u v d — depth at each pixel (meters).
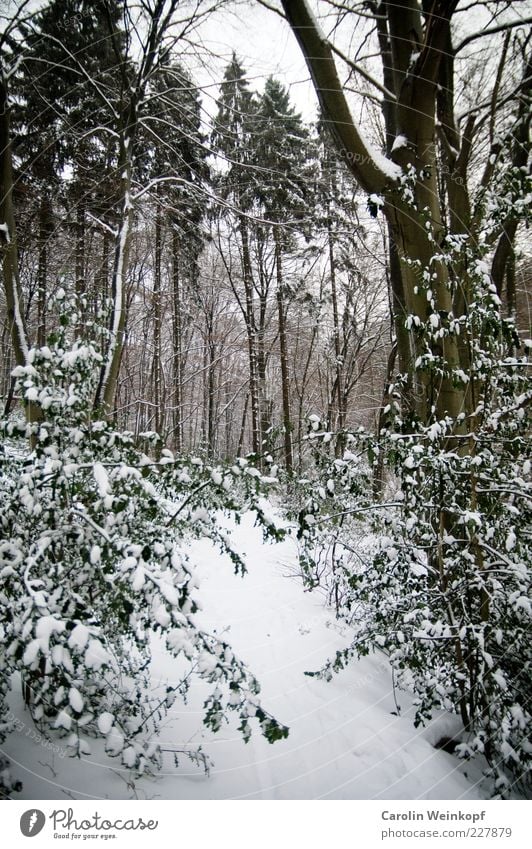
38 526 2.08
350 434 2.65
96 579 2.02
